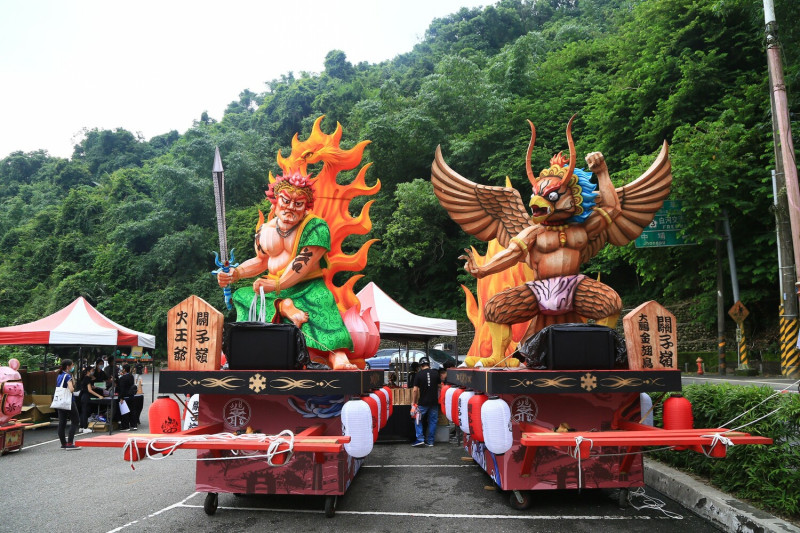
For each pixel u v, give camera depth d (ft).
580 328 16.08
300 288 20.27
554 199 19.15
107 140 230.27
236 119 209.77
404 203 89.71
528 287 19.79
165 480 23.34
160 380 16.24
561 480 16.81
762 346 62.95
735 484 16.17
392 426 34.45
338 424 17.39
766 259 59.00
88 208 160.04
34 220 168.14
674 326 16.63
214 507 17.53
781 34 52.24
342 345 19.33
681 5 69.36
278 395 16.38
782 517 14.17
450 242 95.45
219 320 16.58
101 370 45.68
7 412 30.86
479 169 94.89
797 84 53.11
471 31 159.53
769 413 15.74
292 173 22.00
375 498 19.29
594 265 78.59
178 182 137.08
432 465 25.85
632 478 16.83
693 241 56.13
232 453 17.10
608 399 17.29
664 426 16.31
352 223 23.29
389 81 108.27
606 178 20.02
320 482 16.74
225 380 16.07
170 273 131.54
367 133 97.96
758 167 55.06
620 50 82.74
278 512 17.58
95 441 14.40
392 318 36.14
